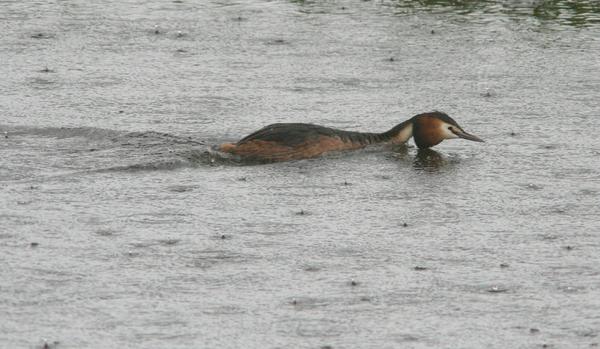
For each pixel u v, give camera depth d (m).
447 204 49.81
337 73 69.88
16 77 68.69
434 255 44.06
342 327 37.97
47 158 55.28
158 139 58.00
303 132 56.69
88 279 41.34
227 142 58.12
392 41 76.06
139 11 83.62
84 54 73.56
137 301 39.69
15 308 38.94
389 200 50.34
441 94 66.25
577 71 70.38
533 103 64.75
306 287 41.03
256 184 52.28
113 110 63.00
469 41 76.19
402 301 40.00
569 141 58.72
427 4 85.00
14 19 80.81
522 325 38.31
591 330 37.94
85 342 36.69
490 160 56.31
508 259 43.72
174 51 74.38
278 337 37.22
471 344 36.94
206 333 37.44
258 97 65.50
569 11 83.19
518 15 82.19
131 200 49.62
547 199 50.53
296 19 81.31
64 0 86.62
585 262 43.44
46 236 45.22
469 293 40.72
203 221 47.25
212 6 85.06
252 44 75.69
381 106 64.12
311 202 49.88
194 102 64.62
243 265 42.84
